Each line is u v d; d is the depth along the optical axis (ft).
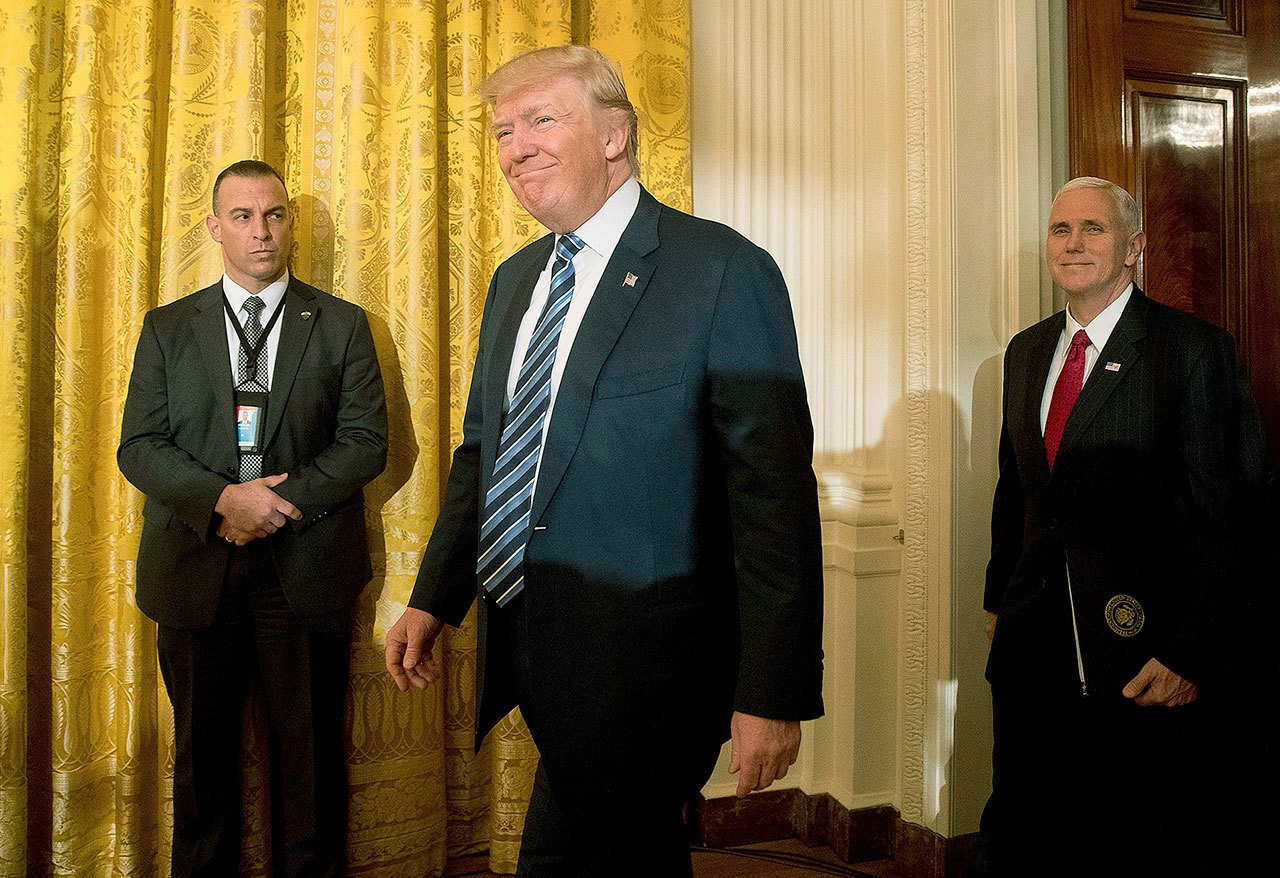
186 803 7.30
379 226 8.21
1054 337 6.73
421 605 5.41
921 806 8.39
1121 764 6.08
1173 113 8.07
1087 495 6.10
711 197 9.09
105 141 7.63
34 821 7.68
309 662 7.52
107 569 7.72
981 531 8.16
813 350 9.29
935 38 8.23
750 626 4.19
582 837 4.36
